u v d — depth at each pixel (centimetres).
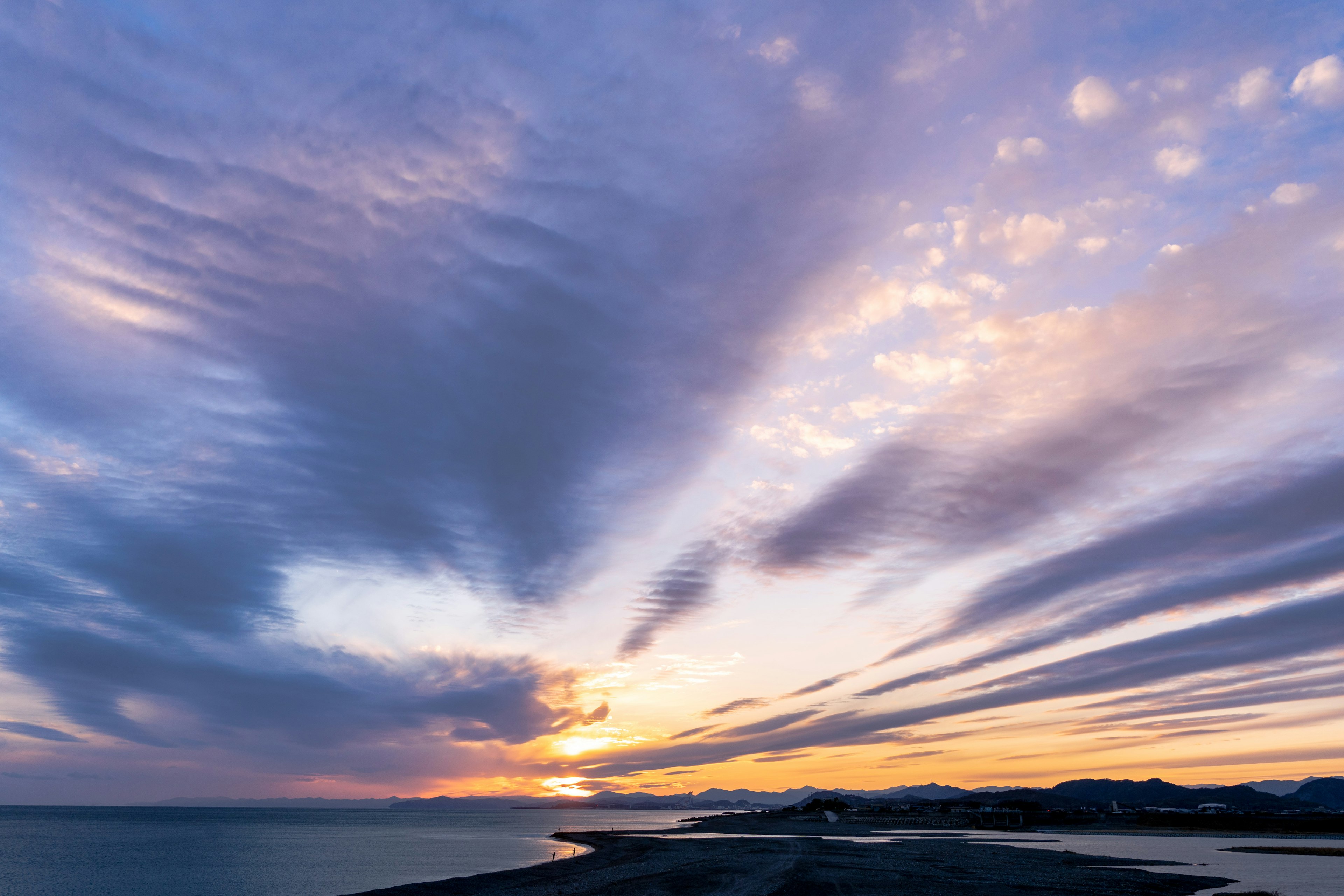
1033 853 8275
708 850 8875
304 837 16462
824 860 7181
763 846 9638
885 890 4800
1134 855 8162
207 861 9519
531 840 14800
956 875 5775
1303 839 11875
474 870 8012
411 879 7200
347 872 7962
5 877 7681
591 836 14275
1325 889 5188
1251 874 6156
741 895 4622
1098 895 4706
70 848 12394
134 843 13750
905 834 13300
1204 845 10256
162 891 6438
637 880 5609
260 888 6625
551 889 5300
